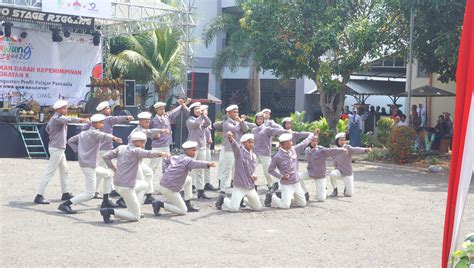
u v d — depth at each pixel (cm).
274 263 777
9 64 2286
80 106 2383
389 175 1739
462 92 563
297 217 1088
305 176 1268
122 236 909
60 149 1165
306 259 800
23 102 2195
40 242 862
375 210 1167
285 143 1168
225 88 3903
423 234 962
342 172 1325
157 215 1066
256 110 3300
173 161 1072
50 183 1411
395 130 2012
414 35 2144
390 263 789
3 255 789
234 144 1107
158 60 2992
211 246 861
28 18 2106
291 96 3703
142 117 1208
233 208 1121
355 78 3116
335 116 2434
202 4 3716
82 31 2470
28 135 1973
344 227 1008
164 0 2945
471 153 561
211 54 3816
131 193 998
